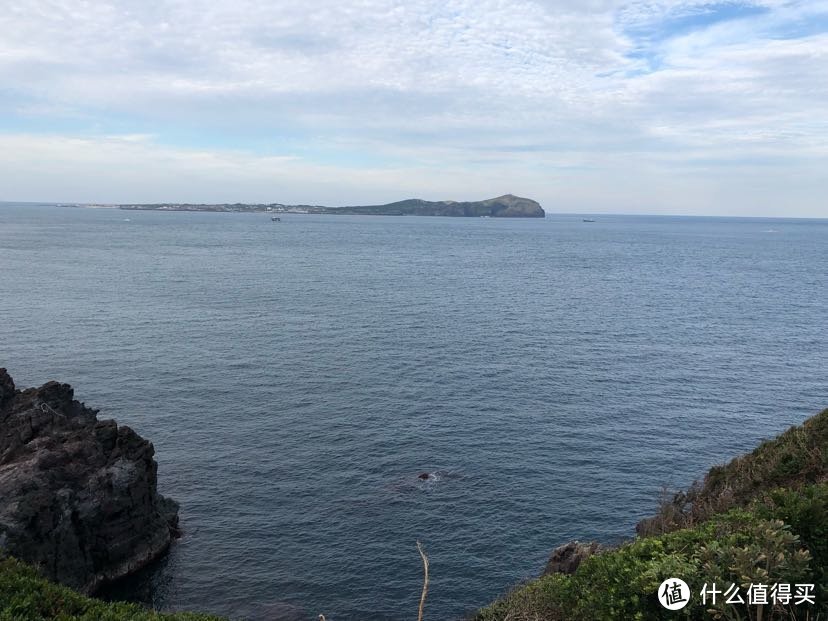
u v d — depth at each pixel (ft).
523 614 48.21
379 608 89.71
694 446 143.54
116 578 99.71
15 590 42.22
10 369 186.29
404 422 155.02
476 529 108.47
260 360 205.46
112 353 208.03
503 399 172.96
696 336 254.06
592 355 220.64
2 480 94.94
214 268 459.73
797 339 250.16
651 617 35.24
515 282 417.90
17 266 430.20
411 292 360.89
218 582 95.86
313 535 106.73
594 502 117.80
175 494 119.24
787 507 39.73
